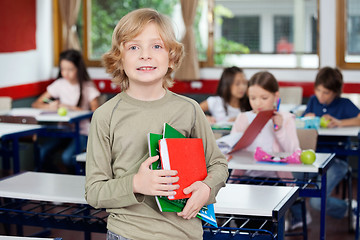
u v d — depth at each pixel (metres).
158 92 1.72
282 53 6.26
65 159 5.22
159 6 6.48
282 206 2.07
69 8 6.53
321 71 4.42
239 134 3.09
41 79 6.54
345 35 5.96
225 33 6.39
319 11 6.03
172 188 1.56
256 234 2.13
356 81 5.89
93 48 6.71
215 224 1.74
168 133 1.63
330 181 3.97
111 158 1.71
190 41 6.17
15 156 3.90
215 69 6.35
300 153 2.85
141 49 1.64
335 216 4.16
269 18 6.27
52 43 6.73
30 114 4.79
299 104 5.52
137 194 1.61
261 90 3.31
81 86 5.42
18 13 6.05
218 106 4.75
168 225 1.65
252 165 2.81
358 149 3.77
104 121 1.69
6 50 5.86
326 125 4.12
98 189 1.63
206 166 1.79
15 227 3.92
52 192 2.29
